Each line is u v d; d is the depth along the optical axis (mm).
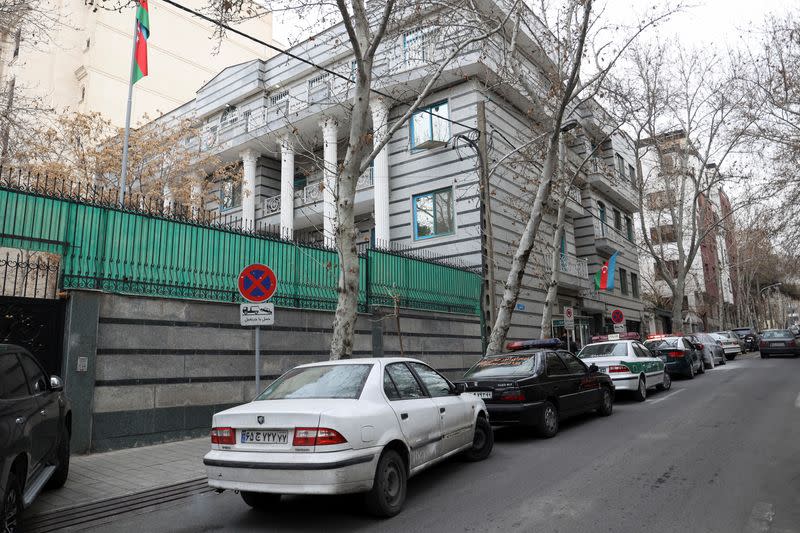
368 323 13195
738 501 5234
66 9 31719
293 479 4680
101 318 8445
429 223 20000
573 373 10188
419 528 4809
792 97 17062
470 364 16391
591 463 6984
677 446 7809
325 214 20469
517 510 5184
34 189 8102
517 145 21281
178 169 19797
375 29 17188
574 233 28234
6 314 7734
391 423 5340
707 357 23531
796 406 11016
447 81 19859
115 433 8398
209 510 5699
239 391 10109
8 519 4223
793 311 99375
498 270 18984
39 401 5336
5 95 14539
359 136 9586
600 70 15312
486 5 17219
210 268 10008
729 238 51844
